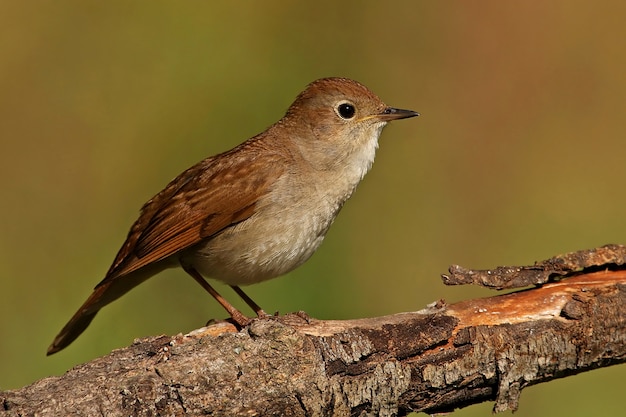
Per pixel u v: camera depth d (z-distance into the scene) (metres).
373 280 12.49
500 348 7.54
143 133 13.24
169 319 11.07
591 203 14.15
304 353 7.07
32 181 13.12
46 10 14.14
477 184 14.17
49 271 12.10
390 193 13.71
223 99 13.41
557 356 7.66
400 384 7.32
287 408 7.03
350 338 7.27
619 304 7.79
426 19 15.02
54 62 13.85
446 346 7.50
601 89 15.06
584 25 15.45
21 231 12.57
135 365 6.91
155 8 14.04
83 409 6.58
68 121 13.44
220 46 13.83
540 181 14.34
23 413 6.52
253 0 14.19
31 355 10.95
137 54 13.88
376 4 14.72
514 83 15.02
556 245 13.65
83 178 13.09
